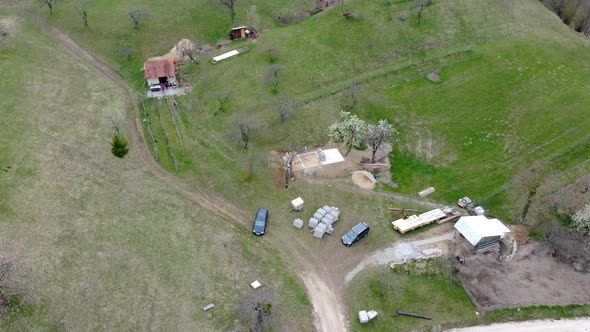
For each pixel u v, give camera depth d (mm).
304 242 59500
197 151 71562
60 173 65750
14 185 63312
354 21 99188
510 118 79062
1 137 70562
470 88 85000
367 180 68312
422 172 70562
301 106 80188
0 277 51219
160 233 58969
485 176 69812
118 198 63094
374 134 67750
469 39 95938
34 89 80688
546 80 86625
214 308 51000
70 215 60094
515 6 105000
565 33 99375
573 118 78875
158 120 77375
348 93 83188
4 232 57250
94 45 93125
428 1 102625
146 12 101562
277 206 64062
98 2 104938
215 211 62812
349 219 62781
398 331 51188
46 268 53656
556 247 60875
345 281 55281
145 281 53219
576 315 54344
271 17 103750
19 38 92625
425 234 61188
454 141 75438
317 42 95188
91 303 50719
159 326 49094
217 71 88312
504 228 59438
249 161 70000
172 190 65188
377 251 58812
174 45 94562
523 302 54812
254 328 49312
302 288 54156
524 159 72250
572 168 70938
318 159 70625
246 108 79688
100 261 54938
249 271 55312
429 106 81500
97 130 73750
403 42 94500
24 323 48594
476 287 55844
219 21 101188
